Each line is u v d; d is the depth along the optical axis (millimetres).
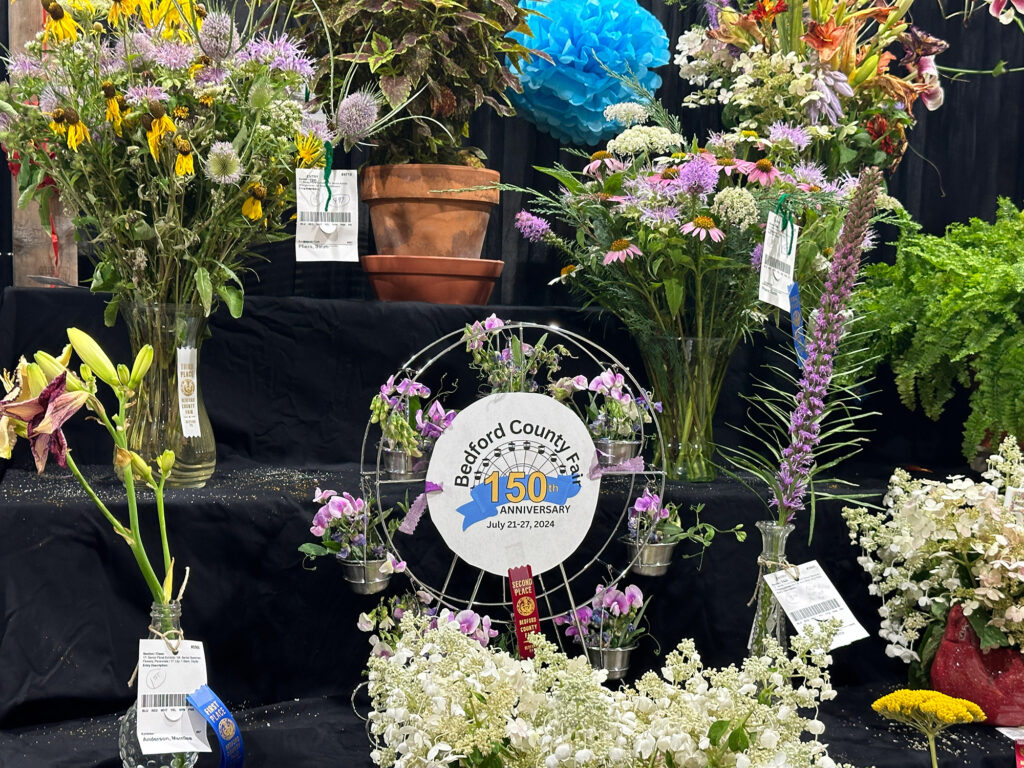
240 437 1642
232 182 1258
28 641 1260
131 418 1373
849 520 1532
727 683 977
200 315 1387
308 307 1637
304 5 1701
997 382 1655
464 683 976
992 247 1811
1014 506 1416
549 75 1942
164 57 1241
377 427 1690
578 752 865
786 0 1814
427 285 1704
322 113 1433
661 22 2229
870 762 1271
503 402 1336
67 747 1194
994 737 1355
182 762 1107
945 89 2355
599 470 1372
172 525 1329
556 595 1528
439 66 1706
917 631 1501
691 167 1419
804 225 1578
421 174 1663
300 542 1401
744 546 1536
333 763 1237
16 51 1663
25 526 1270
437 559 1493
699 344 1574
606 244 1566
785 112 1747
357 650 1462
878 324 1785
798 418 1302
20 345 1522
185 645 1092
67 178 1307
